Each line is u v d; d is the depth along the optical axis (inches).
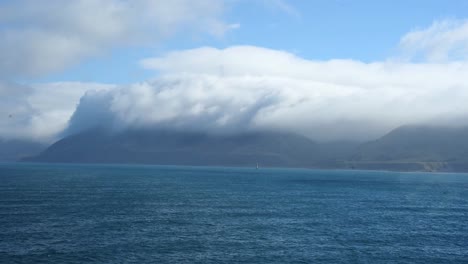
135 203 4185.5
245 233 2674.7
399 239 2591.0
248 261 2033.7
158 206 3964.1
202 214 3479.3
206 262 1999.3
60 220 3004.4
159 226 2856.8
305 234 2682.1
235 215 3459.6
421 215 3722.9
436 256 2206.0
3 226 2719.0
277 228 2876.5
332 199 5113.2
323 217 3442.4
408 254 2230.6
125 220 3075.8
